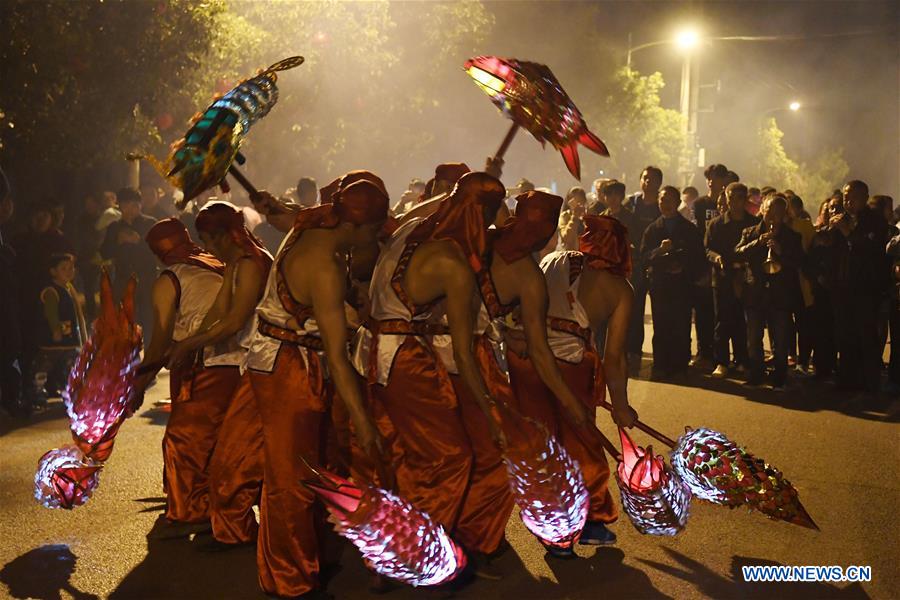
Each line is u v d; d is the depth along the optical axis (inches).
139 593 186.9
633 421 212.5
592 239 212.8
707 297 467.2
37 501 228.4
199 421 211.6
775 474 202.1
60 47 432.5
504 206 217.6
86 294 446.6
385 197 176.2
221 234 197.8
